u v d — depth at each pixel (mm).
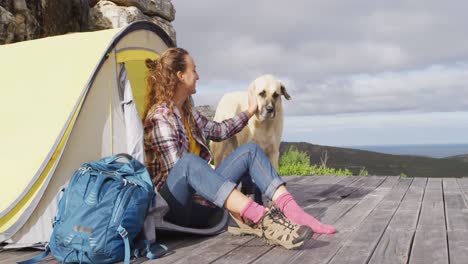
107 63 3582
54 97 3463
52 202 3303
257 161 3211
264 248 3105
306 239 2928
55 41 3891
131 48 3852
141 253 2939
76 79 3465
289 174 9797
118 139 3590
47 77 3590
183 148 3422
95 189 2750
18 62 3814
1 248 3332
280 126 4793
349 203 5012
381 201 5141
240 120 3990
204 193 3064
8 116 3543
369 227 3705
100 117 3520
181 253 3023
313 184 6793
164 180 3354
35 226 3318
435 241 3227
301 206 4844
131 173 2982
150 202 2963
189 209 3303
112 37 3629
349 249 3025
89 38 3748
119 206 2730
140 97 4688
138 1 10461
